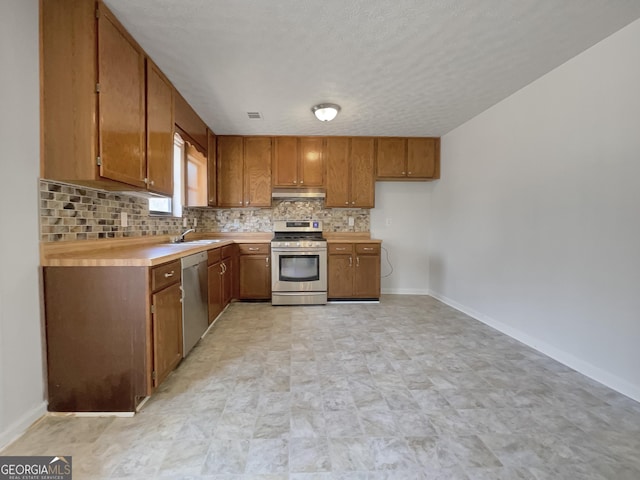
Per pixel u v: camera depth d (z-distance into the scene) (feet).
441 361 8.03
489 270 10.93
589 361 7.26
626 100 6.50
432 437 5.14
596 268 7.11
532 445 4.96
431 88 9.37
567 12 6.07
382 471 4.42
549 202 8.40
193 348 8.81
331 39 6.93
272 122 12.46
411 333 10.08
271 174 14.32
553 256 8.27
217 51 7.34
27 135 5.23
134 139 6.79
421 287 15.88
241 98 10.07
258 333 10.05
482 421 5.57
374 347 8.93
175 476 4.30
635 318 6.33
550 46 7.20
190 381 6.97
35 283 5.46
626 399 6.29
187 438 5.08
